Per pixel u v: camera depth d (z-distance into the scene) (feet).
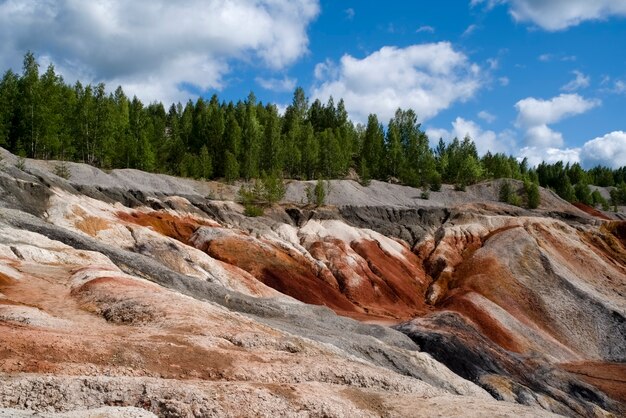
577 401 142.31
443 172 504.43
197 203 292.61
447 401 73.15
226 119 487.61
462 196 442.50
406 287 268.21
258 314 138.41
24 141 314.55
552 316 244.63
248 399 56.13
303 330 122.11
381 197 405.80
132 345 66.64
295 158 442.91
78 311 89.71
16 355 54.90
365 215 348.18
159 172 375.04
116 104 425.69
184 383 56.13
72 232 158.92
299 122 536.01
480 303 242.58
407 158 510.58
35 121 309.22
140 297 96.32
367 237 305.94
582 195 560.61
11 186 177.68
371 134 497.05
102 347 63.41
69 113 345.51
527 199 437.58
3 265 107.34
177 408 50.06
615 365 205.46
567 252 310.04
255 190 334.85
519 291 261.24
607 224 377.91
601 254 324.60
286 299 186.50
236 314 107.86
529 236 309.63
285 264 234.58
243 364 70.44
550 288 263.90
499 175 533.14
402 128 572.51
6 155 258.78
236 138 416.87
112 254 147.13
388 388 78.89
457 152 549.54
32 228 147.95
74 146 345.51
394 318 219.20
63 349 59.82
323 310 160.76
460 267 293.43
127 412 44.27
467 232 336.08
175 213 268.82
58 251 133.39
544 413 74.23
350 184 408.67
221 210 295.89
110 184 287.48
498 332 220.84
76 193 225.35
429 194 435.94
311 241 282.56
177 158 409.08
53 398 47.37
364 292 245.45
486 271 277.23
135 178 316.40
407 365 119.24
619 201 601.21
